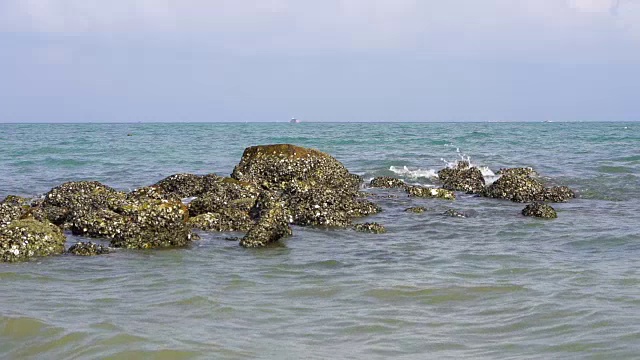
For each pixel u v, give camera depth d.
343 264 13.34
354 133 85.75
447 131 95.25
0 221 17.31
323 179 25.02
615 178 28.83
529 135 73.88
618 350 7.61
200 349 7.91
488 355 7.69
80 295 10.79
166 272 12.63
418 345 8.12
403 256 14.13
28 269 12.93
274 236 16.11
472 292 10.70
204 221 18.14
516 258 13.59
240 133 93.12
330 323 9.09
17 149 50.12
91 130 119.75
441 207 22.58
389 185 28.03
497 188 25.28
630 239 15.72
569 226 18.08
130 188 27.47
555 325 8.75
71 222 17.64
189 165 37.62
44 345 8.23
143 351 7.83
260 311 9.72
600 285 10.89
